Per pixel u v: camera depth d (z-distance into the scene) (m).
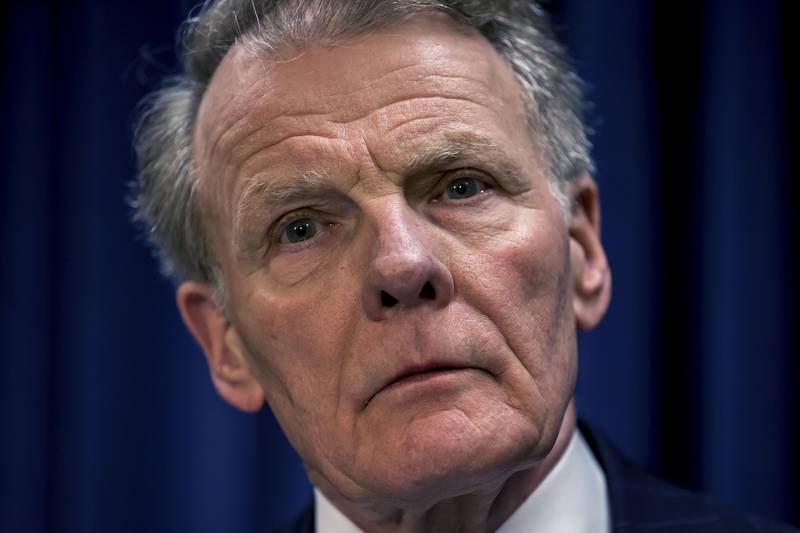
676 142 3.81
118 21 4.17
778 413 3.64
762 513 3.62
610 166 3.81
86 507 4.00
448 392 1.97
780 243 3.69
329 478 2.16
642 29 3.83
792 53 3.74
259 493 4.01
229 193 2.27
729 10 3.76
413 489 1.97
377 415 2.00
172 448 4.05
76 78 4.17
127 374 4.08
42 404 4.11
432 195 2.14
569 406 2.47
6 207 4.15
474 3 2.28
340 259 2.12
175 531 4.01
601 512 2.51
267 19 2.31
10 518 4.05
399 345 1.98
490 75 2.25
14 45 4.20
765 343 3.66
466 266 2.04
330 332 2.08
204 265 2.54
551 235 2.19
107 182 4.14
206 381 4.09
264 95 2.20
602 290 2.51
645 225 3.78
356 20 2.18
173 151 2.61
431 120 2.11
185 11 3.36
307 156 2.11
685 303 3.76
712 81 3.75
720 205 3.71
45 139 4.18
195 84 2.55
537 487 2.39
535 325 2.10
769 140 3.72
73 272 4.11
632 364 3.74
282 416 2.31
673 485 2.63
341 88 2.14
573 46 3.85
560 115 2.49
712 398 3.66
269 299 2.20
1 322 4.12
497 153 2.14
